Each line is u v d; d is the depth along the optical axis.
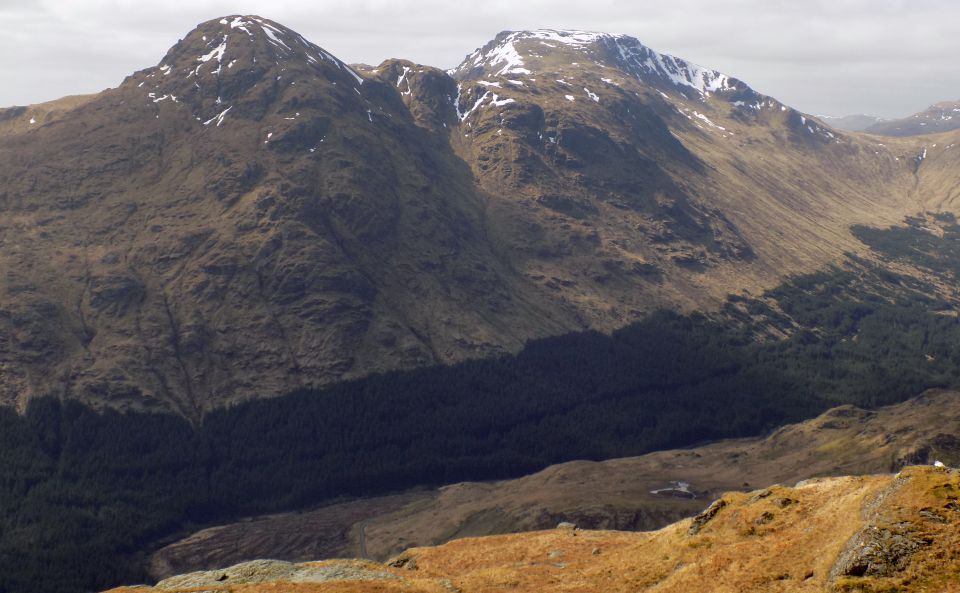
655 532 93.50
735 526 78.00
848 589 58.59
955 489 63.09
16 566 178.50
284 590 73.75
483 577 82.88
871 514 64.62
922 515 61.62
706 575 70.25
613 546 90.81
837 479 79.00
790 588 63.16
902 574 58.16
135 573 184.62
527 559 90.25
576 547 92.12
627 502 188.25
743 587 65.94
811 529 70.31
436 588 77.69
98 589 175.25
